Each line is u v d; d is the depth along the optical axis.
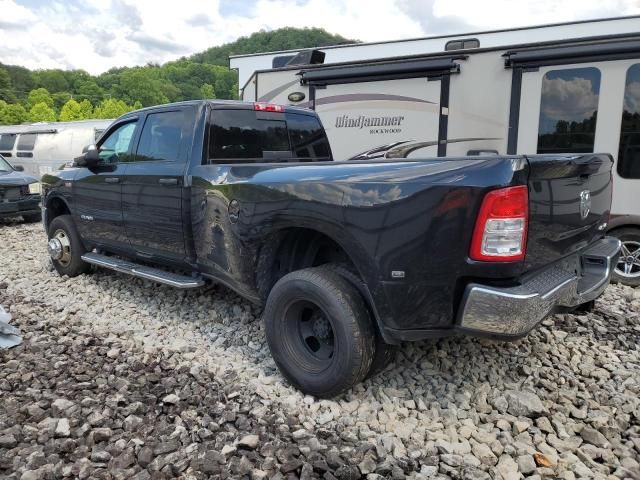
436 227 2.67
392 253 2.80
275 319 3.33
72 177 5.60
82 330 4.35
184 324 4.50
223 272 3.97
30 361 3.70
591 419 3.02
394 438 2.79
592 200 3.43
